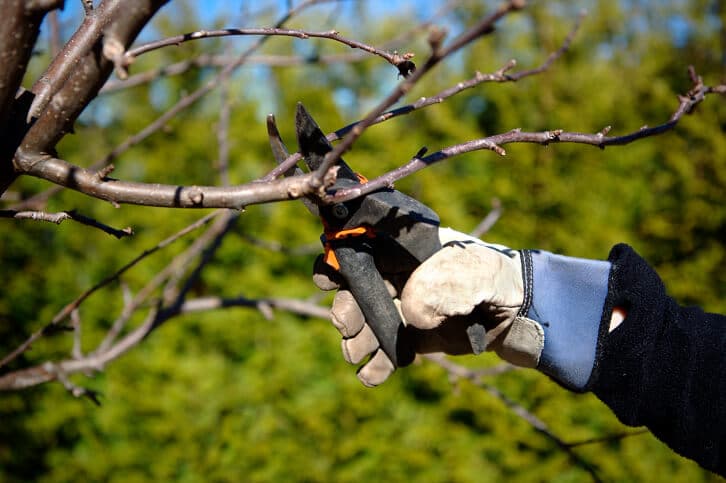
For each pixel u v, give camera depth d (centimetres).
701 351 200
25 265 586
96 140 605
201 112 634
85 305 561
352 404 543
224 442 549
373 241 191
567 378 204
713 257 564
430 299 180
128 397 550
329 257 183
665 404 198
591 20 670
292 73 627
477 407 536
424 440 536
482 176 574
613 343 199
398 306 204
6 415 569
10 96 135
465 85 190
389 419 546
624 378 199
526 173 574
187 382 552
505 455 532
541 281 203
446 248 189
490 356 534
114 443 559
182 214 573
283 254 584
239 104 606
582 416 532
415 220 179
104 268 574
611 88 605
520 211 572
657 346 201
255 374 552
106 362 350
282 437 548
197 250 372
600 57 668
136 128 611
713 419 196
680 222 576
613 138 174
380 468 538
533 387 532
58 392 552
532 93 606
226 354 580
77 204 581
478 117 619
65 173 150
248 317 565
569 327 201
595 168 577
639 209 578
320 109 618
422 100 188
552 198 564
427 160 162
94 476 554
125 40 129
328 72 665
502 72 192
